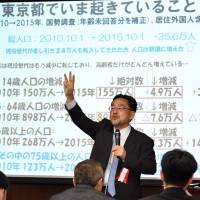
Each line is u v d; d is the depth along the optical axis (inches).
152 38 276.4
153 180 267.6
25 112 282.8
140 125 274.1
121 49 278.4
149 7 277.9
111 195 217.9
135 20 278.7
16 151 281.3
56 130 279.7
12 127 282.8
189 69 272.8
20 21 287.1
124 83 276.7
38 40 285.0
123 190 218.2
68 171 276.8
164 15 276.7
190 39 274.1
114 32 279.7
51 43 283.9
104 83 278.2
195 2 275.1
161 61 275.1
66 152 277.9
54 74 282.4
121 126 229.5
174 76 273.6
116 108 228.8
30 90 283.1
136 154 221.9
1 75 285.9
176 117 271.7
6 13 288.2
